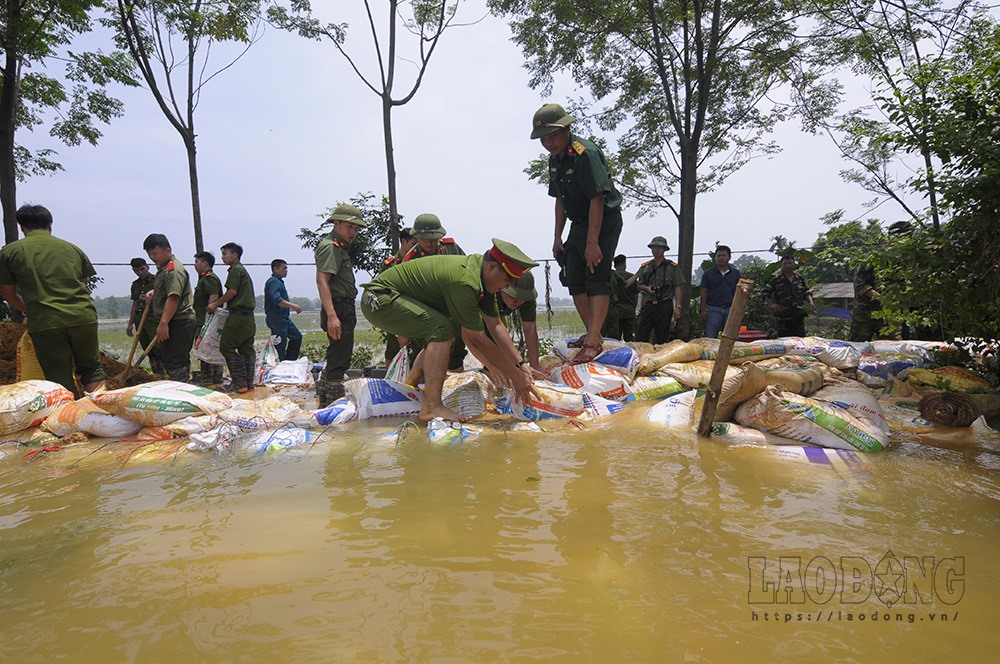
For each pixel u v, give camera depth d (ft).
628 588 5.51
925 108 13.05
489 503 7.99
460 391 14.96
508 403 14.89
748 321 34.58
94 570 6.05
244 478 9.66
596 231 16.75
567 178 17.21
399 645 4.60
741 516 7.42
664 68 33.35
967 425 12.44
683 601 5.27
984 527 7.07
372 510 7.80
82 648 4.63
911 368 17.31
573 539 6.69
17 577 5.96
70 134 37.70
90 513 7.97
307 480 9.41
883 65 30.60
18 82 32.30
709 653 4.48
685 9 32.50
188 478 9.77
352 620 4.99
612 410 14.78
